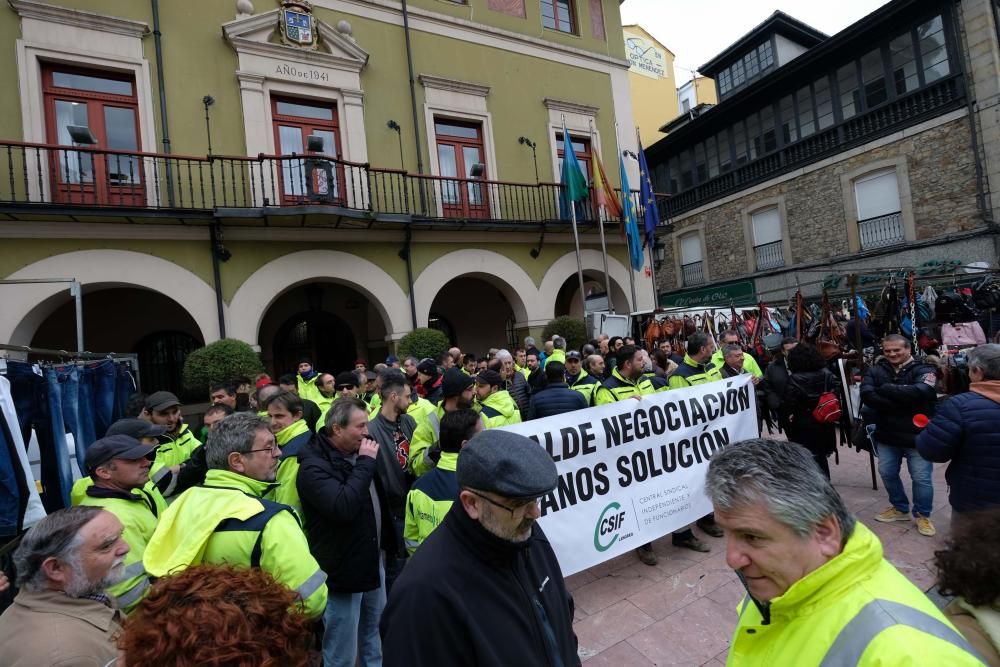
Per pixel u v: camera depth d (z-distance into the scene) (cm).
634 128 1396
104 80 839
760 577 116
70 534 164
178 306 1061
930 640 93
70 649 150
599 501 365
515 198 1184
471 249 1116
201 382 752
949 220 1272
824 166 1533
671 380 512
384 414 368
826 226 1538
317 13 998
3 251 730
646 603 347
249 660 97
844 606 104
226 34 894
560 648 152
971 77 1226
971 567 111
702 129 1902
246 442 219
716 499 118
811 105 1571
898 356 404
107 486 241
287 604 113
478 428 267
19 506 271
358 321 1234
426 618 130
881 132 1395
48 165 773
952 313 849
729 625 316
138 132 850
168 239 835
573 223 1125
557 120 1261
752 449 119
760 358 916
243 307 880
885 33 1380
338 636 258
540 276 1205
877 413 422
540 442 347
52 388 358
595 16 1361
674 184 2075
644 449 393
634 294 1236
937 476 545
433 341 946
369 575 261
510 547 143
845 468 593
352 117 1002
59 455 355
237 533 193
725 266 1858
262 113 921
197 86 883
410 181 1060
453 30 1143
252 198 885
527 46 1237
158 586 112
